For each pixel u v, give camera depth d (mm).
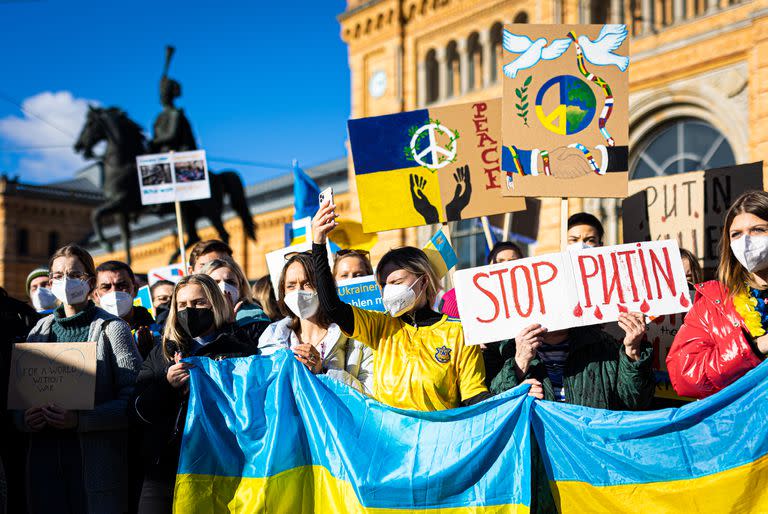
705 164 15039
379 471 3582
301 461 3824
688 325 3498
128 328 4340
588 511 3340
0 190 43438
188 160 7812
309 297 4086
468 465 3480
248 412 3873
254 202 32125
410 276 3752
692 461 3244
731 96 14438
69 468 4086
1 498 4023
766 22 13812
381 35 21922
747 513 3156
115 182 18453
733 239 3354
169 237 36406
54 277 4254
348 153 23484
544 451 3426
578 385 3566
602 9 17312
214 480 3830
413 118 5086
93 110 18859
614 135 4047
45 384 4016
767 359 3205
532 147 4047
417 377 3645
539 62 4082
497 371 3975
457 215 5023
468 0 19766
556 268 3609
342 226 6898
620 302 3545
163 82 18609
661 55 15594
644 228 6043
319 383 3834
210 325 4133
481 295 3637
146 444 3912
